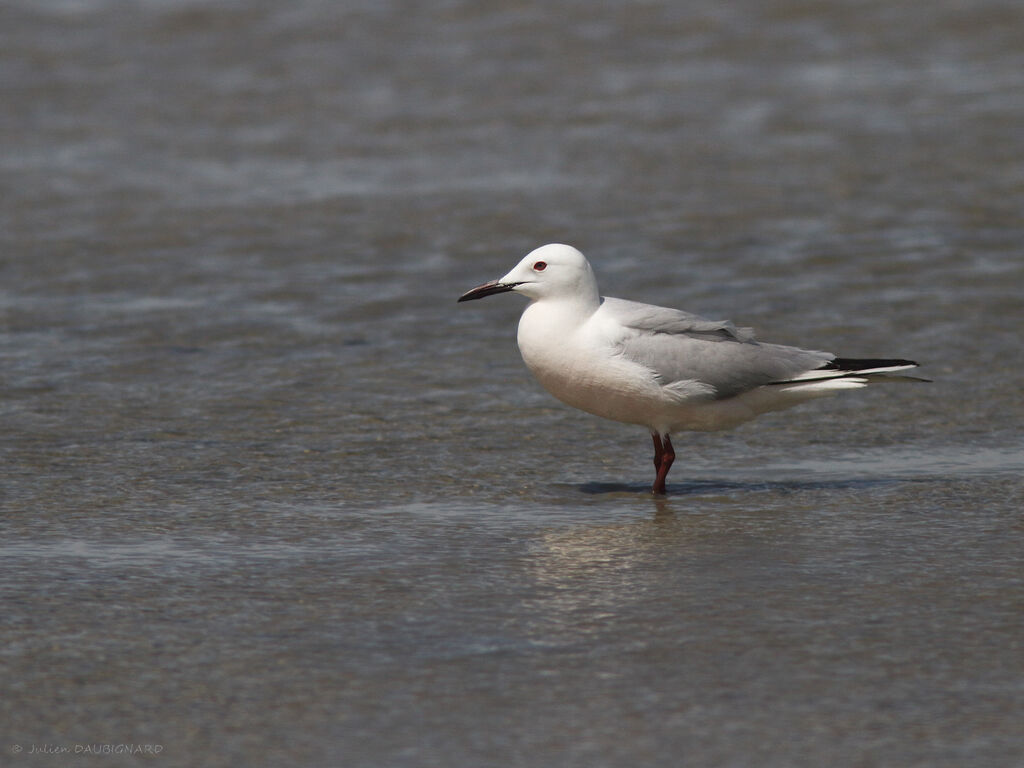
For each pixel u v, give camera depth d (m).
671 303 18.28
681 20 32.03
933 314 17.55
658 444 12.44
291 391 15.20
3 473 12.58
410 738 7.52
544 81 28.59
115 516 11.45
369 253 20.38
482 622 9.11
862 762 7.22
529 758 7.30
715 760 7.26
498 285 12.25
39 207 22.30
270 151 25.09
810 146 24.83
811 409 14.58
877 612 9.20
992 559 10.23
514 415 14.48
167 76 29.11
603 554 10.53
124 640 8.84
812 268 19.48
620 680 8.19
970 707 7.78
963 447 13.34
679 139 25.36
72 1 33.22
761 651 8.59
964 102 26.81
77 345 16.73
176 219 21.80
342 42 31.02
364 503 11.88
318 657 8.55
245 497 11.98
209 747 7.47
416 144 25.38
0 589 9.75
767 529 11.13
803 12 32.38
